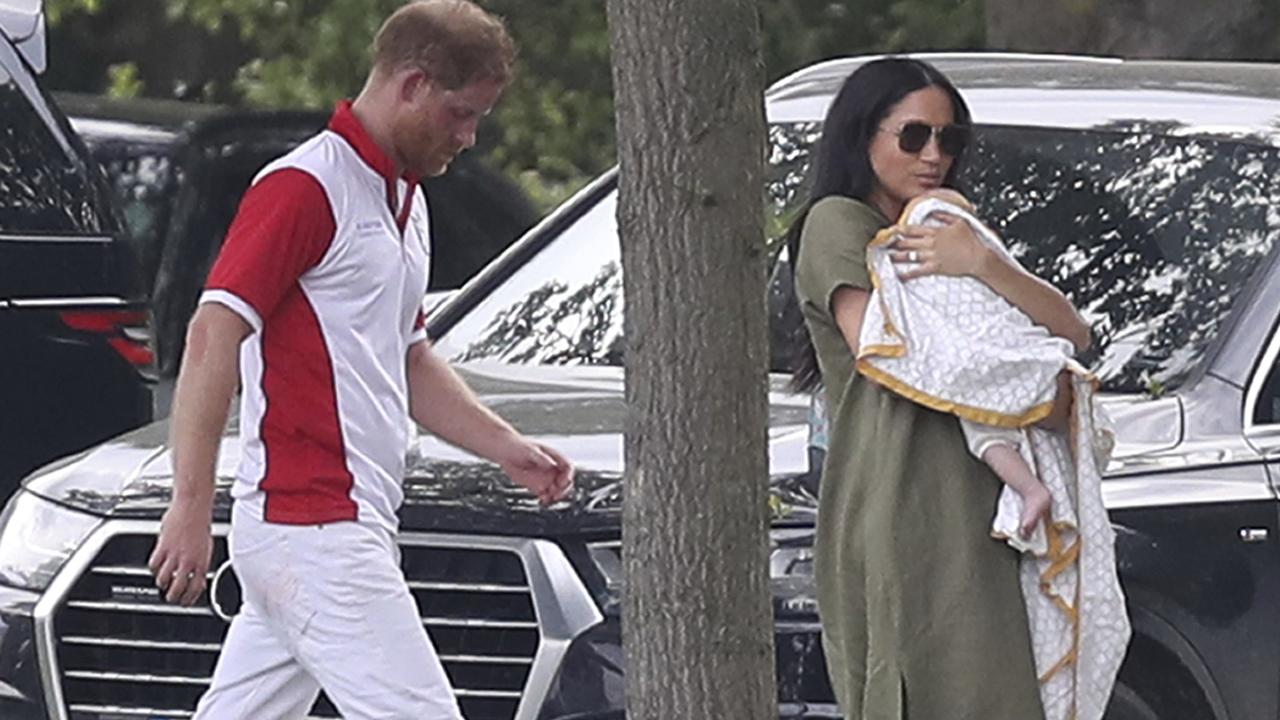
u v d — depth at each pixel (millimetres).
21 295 30875
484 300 27141
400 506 20859
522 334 26562
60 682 22547
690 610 16703
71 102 43156
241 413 19344
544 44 48812
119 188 41094
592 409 23734
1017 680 17703
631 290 16625
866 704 18062
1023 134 24969
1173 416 22219
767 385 16766
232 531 19234
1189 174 24328
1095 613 17891
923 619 17750
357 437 19109
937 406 17547
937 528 17766
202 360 18438
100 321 31359
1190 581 21438
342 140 19094
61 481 23328
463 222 43375
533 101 48969
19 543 23031
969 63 27219
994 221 24531
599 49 48531
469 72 19328
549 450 21000
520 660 21344
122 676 22531
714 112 16297
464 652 21422
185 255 40875
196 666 22391
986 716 17688
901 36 48344
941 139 18391
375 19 48750
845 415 18234
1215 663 21531
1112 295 23766
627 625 17031
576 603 21094
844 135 18547
